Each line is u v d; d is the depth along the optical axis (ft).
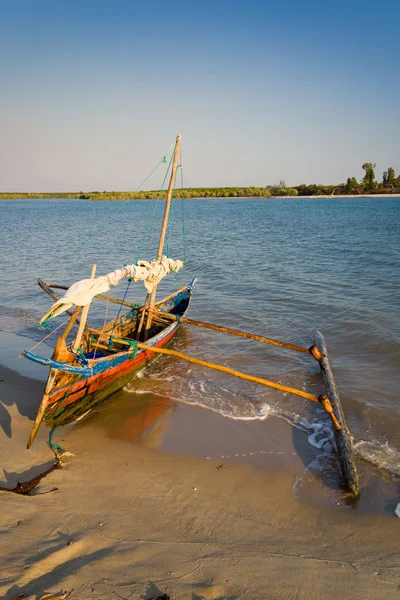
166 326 49.11
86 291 33.45
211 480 27.20
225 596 18.03
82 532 21.72
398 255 98.37
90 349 40.63
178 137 43.62
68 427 33.47
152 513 23.77
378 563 20.53
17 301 67.15
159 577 18.92
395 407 35.14
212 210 325.21
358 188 620.90
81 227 188.44
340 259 96.48
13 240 139.54
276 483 26.94
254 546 21.52
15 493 24.59
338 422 30.35
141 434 32.48
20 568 18.85
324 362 40.86
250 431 32.71
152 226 190.90
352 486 25.80
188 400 37.45
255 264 94.27
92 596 17.54
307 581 19.16
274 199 596.70
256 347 48.73
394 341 47.55
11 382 39.81
